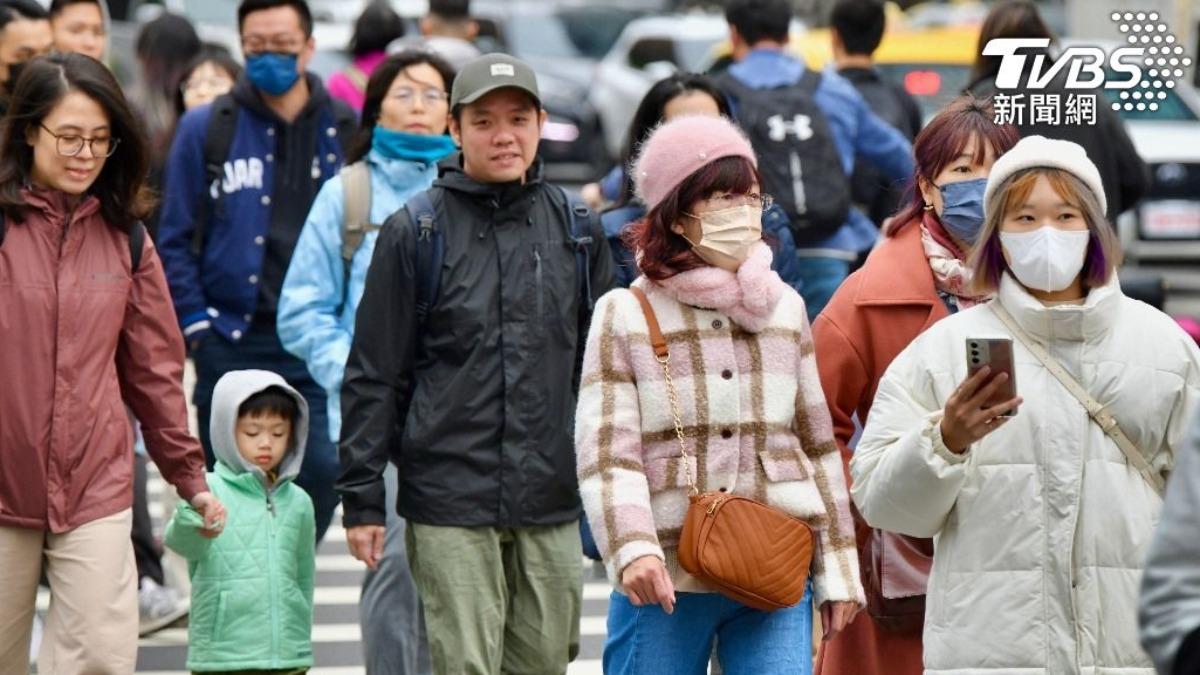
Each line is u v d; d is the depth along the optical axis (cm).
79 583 1655
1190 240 4500
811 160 2542
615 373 1478
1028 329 1364
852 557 1496
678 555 1455
